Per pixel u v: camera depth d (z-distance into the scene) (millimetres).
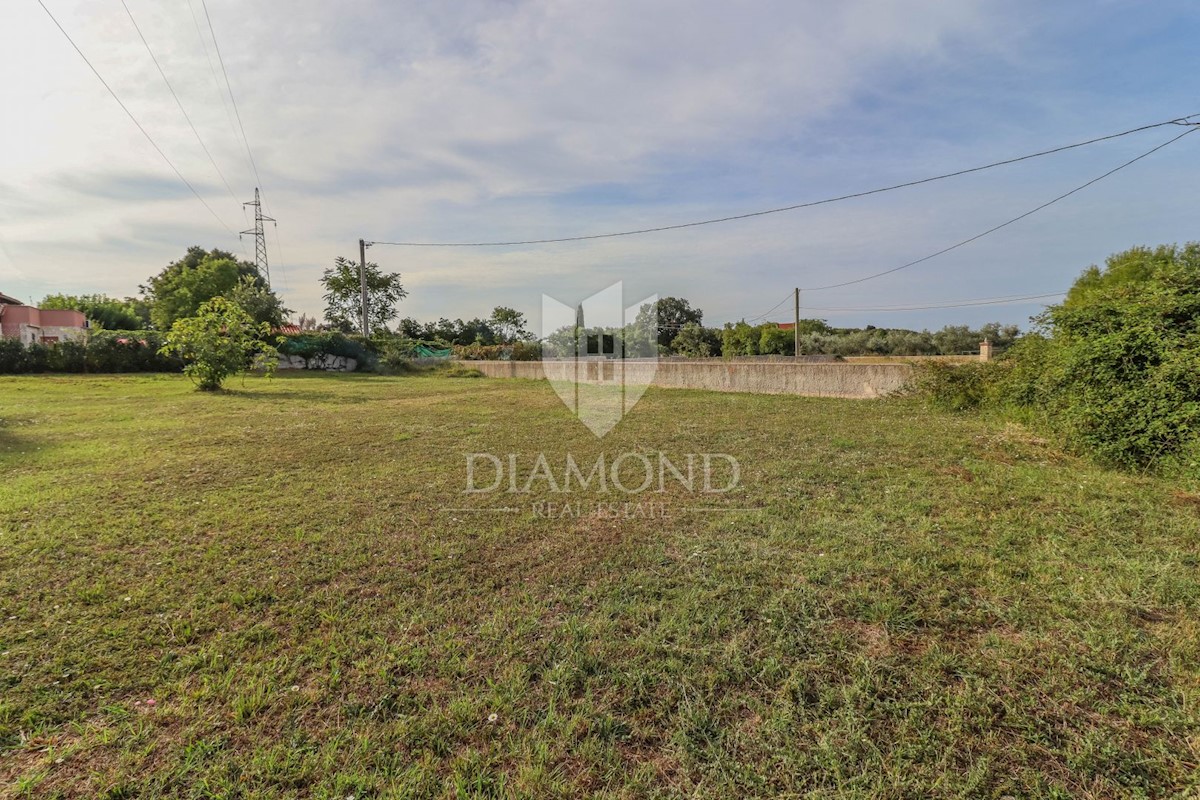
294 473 5266
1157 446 4691
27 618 2479
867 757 1650
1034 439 6242
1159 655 2156
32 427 7984
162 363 20969
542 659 2168
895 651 2199
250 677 2057
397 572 2990
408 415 9422
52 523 3746
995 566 2928
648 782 1575
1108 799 1503
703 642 2271
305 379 18984
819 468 5148
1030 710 1853
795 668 2088
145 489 4660
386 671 2080
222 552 3266
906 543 3275
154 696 1962
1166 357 4723
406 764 1652
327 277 32000
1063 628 2340
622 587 2791
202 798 1530
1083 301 6965
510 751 1689
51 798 1525
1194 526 3453
